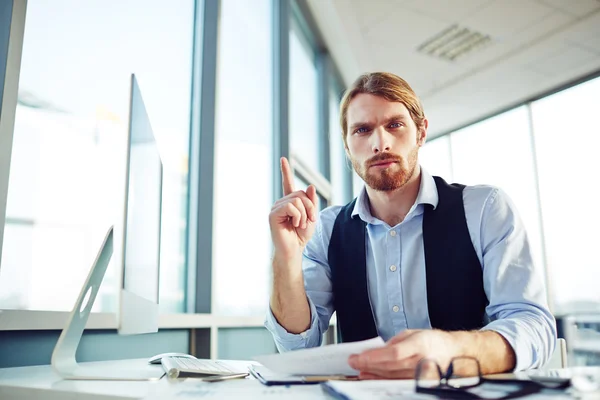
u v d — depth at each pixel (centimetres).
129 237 71
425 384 51
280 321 98
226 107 235
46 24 128
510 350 69
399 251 112
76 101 136
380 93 110
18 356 106
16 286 113
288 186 105
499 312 95
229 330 223
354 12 369
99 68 147
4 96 110
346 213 123
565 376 56
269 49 302
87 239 134
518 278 96
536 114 528
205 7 219
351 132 113
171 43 197
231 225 230
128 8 166
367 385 52
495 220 105
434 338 61
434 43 416
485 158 576
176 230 198
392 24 387
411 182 113
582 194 487
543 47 425
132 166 73
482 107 548
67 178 129
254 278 251
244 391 55
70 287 127
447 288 106
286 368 63
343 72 465
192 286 200
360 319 115
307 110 382
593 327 459
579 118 495
